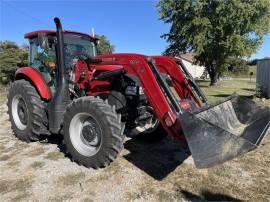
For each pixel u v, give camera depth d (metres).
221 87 24.92
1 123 7.62
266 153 5.19
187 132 3.66
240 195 3.79
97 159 4.37
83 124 4.63
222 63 27.44
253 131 4.06
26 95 5.47
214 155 3.44
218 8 24.08
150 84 4.25
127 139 5.85
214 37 25.62
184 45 27.83
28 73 5.59
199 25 24.86
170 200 3.67
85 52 6.00
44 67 5.68
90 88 5.14
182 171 4.45
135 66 4.43
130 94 5.06
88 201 3.66
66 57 5.53
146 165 4.65
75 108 4.51
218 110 4.41
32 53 6.05
